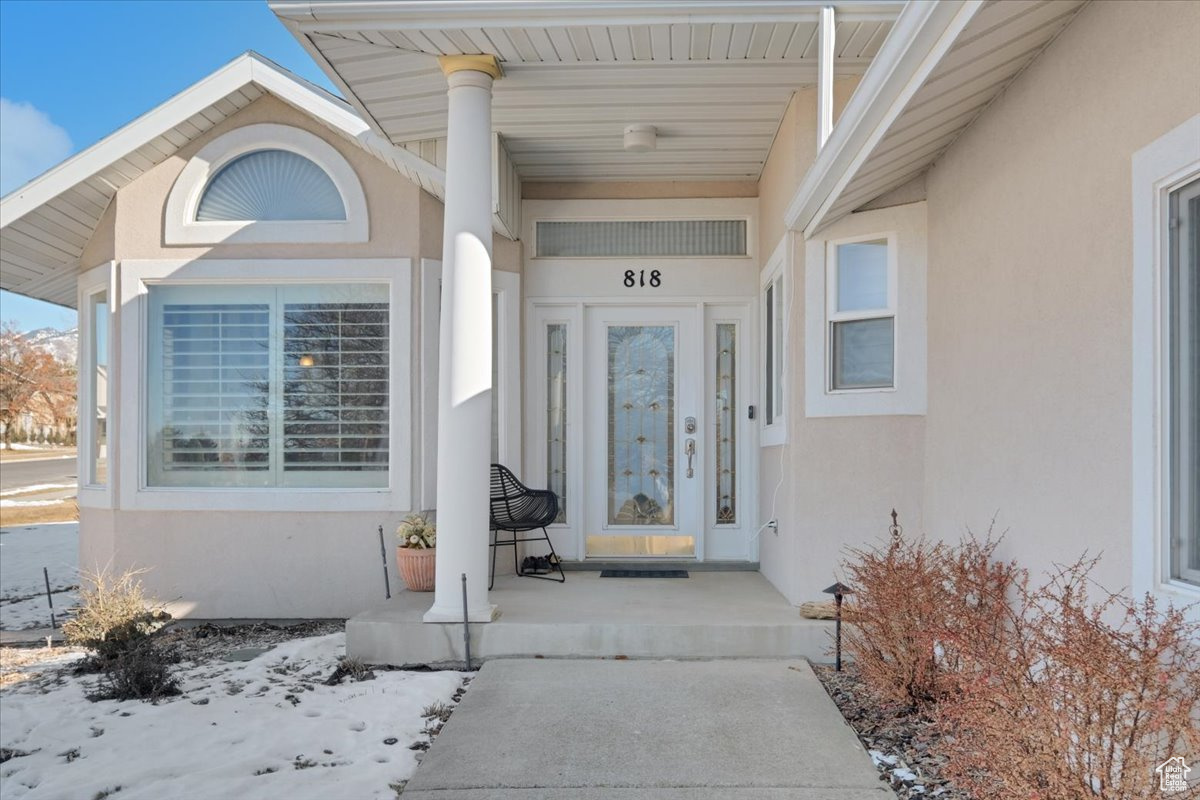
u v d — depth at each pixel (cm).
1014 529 385
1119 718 256
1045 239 356
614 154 653
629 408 732
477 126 491
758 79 516
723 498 728
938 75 342
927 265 505
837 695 437
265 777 346
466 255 499
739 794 321
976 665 316
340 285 658
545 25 433
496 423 700
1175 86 270
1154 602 265
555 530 724
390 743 385
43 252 715
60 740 395
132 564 647
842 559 527
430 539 598
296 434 656
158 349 665
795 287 549
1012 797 276
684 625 499
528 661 489
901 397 513
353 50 465
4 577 921
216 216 664
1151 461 281
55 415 3741
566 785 330
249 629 625
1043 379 357
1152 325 281
